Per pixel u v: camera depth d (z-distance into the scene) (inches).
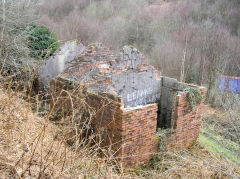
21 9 395.5
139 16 1149.1
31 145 122.9
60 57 373.1
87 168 150.6
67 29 971.9
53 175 124.6
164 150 228.7
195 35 921.5
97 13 1211.2
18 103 170.6
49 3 1155.9
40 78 361.7
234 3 1058.7
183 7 1155.9
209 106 543.2
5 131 142.1
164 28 1049.5
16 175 117.1
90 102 215.3
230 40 812.0
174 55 804.6
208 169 206.4
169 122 296.7
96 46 273.1
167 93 300.7
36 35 463.8
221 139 312.5
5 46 267.4
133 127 196.4
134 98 283.6
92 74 244.2
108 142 202.5
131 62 274.1
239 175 210.1
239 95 486.9
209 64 690.8
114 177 163.9
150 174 201.5
